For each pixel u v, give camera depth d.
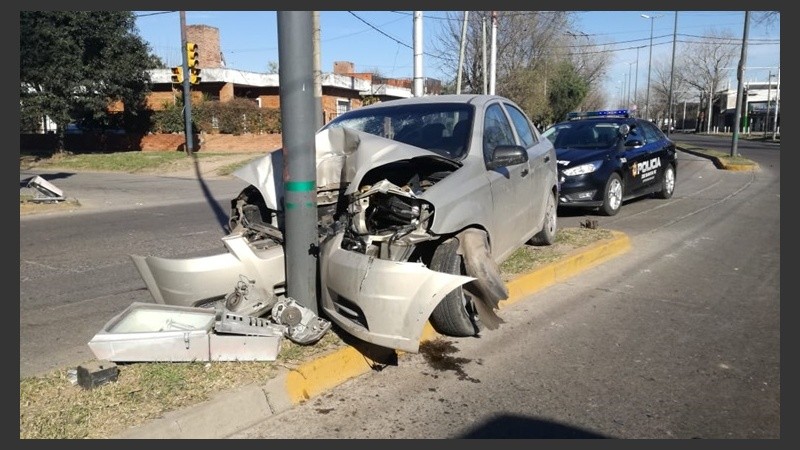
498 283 4.99
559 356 5.02
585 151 11.62
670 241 9.27
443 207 4.84
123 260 8.62
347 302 4.52
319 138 5.31
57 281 7.48
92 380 4.09
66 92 29.25
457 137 5.85
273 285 5.01
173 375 4.23
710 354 5.06
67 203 14.45
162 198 16.62
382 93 42.28
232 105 33.59
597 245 8.16
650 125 13.73
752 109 81.38
